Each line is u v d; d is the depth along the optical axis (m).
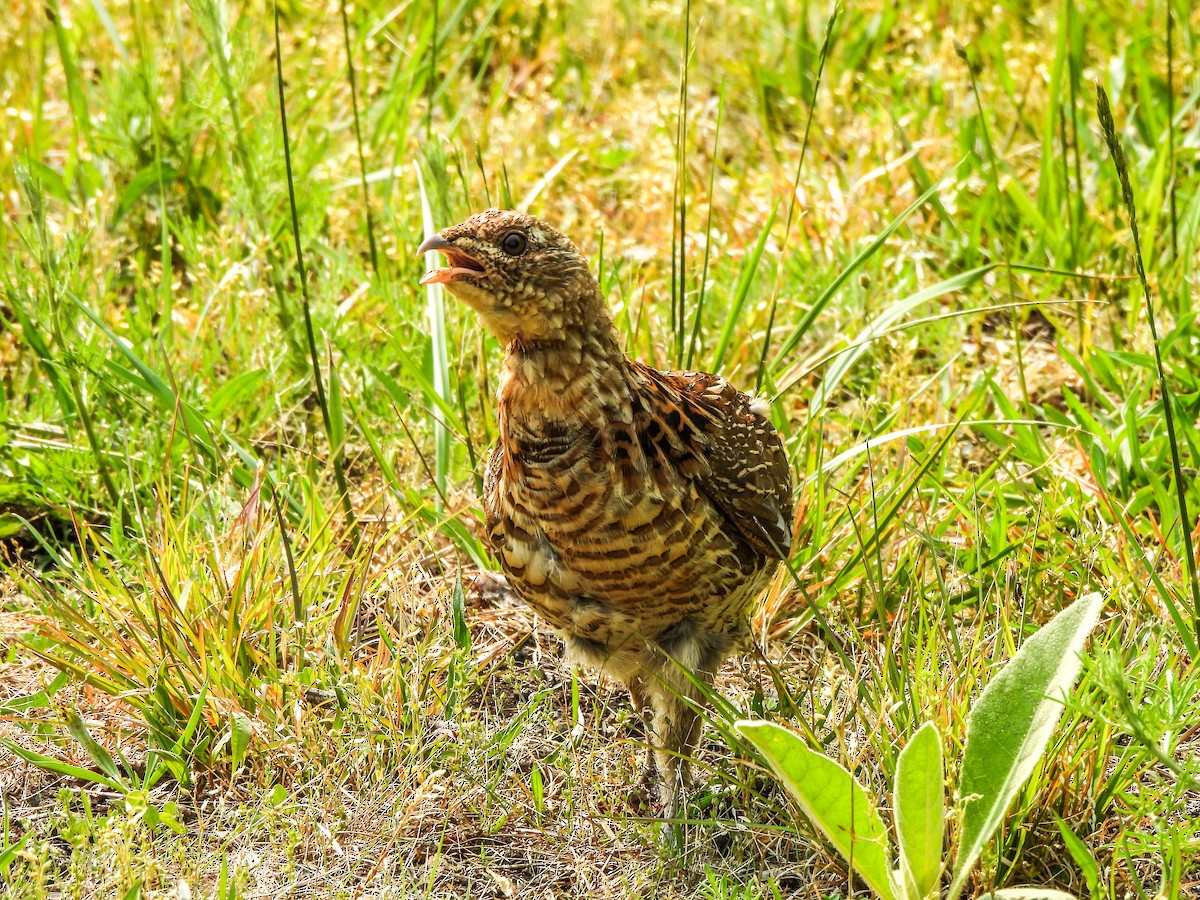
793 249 11.23
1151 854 6.79
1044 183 11.52
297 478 9.27
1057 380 10.42
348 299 10.38
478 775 7.36
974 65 13.99
